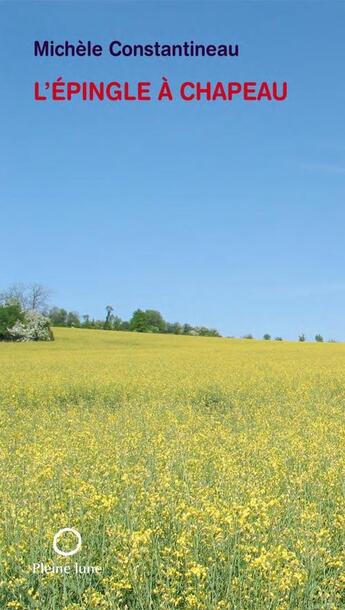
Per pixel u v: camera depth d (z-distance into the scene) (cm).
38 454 1139
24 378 2825
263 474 1041
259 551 679
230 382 2645
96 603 614
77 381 2664
